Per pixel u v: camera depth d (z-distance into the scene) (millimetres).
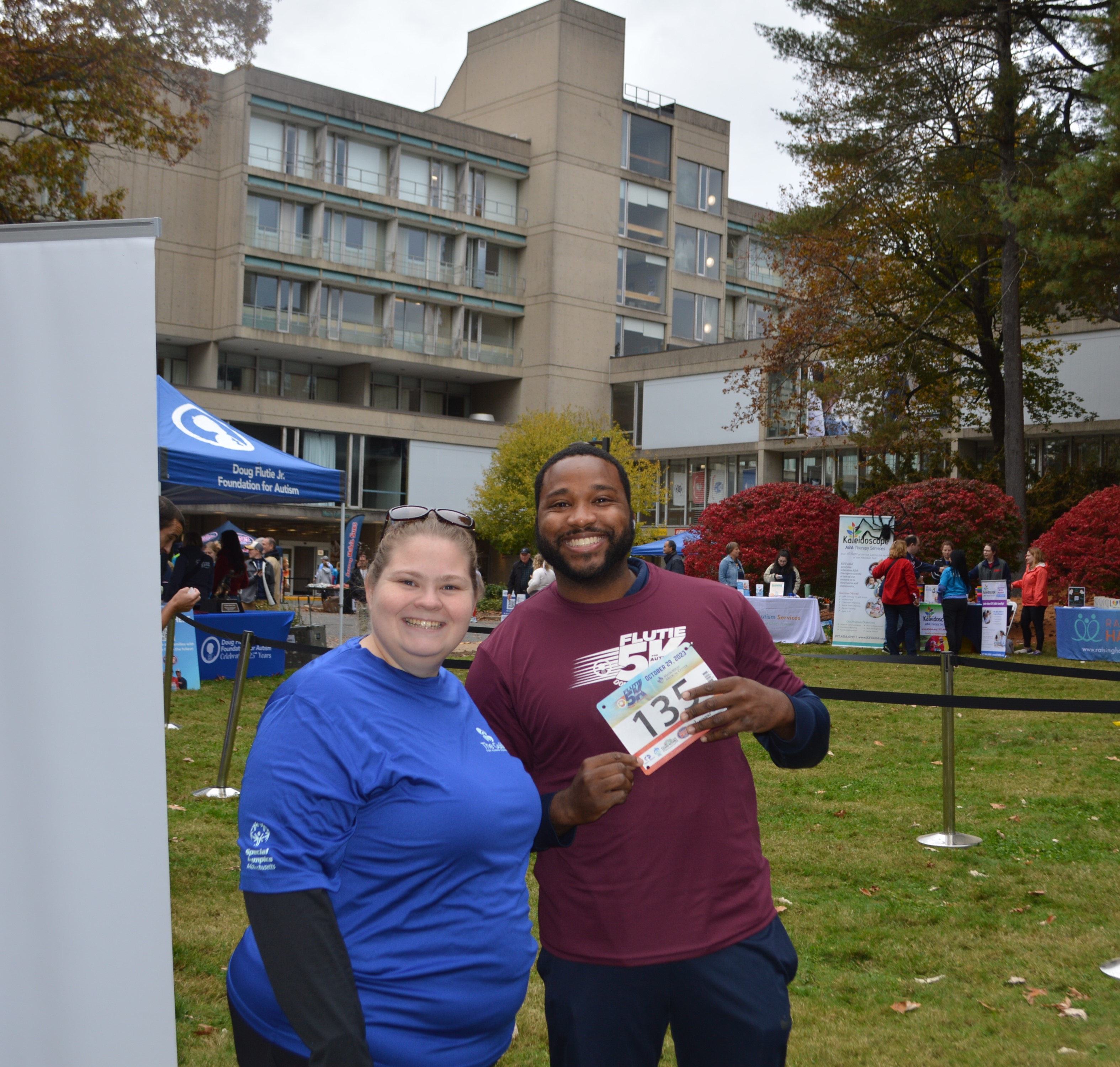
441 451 45531
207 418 12242
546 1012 2256
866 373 25312
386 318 44906
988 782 7266
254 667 12328
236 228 40781
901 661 5594
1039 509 28797
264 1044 1847
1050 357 32156
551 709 2279
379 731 1827
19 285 2121
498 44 50281
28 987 2066
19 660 2092
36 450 2107
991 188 21672
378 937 1808
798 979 3973
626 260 50406
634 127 50844
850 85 23812
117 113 17391
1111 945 4262
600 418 48906
